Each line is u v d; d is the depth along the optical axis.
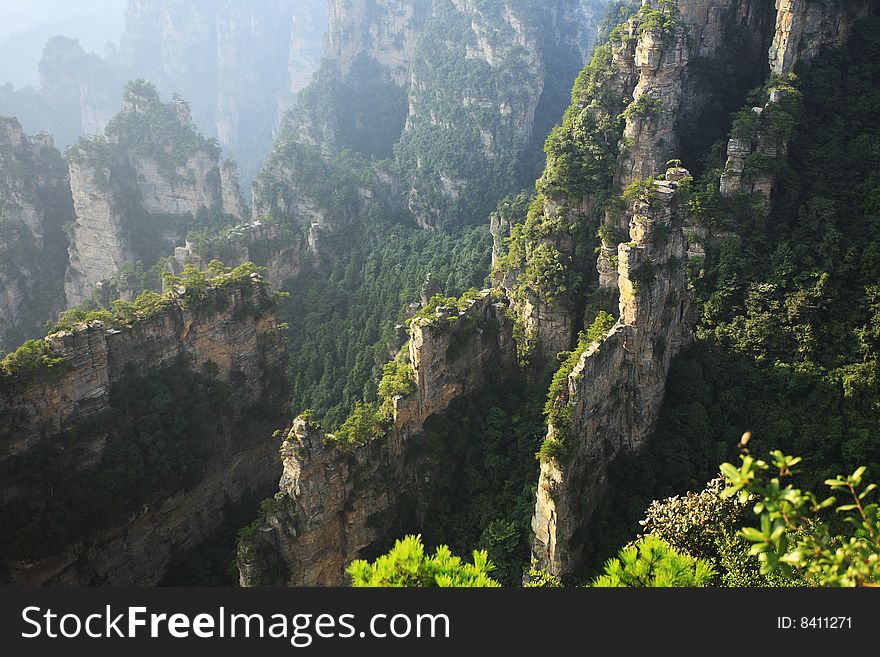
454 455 65.31
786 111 69.69
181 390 75.50
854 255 62.84
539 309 72.19
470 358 68.06
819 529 18.56
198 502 77.12
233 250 122.38
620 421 59.34
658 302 58.31
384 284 129.62
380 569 23.11
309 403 108.81
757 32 81.06
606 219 69.06
